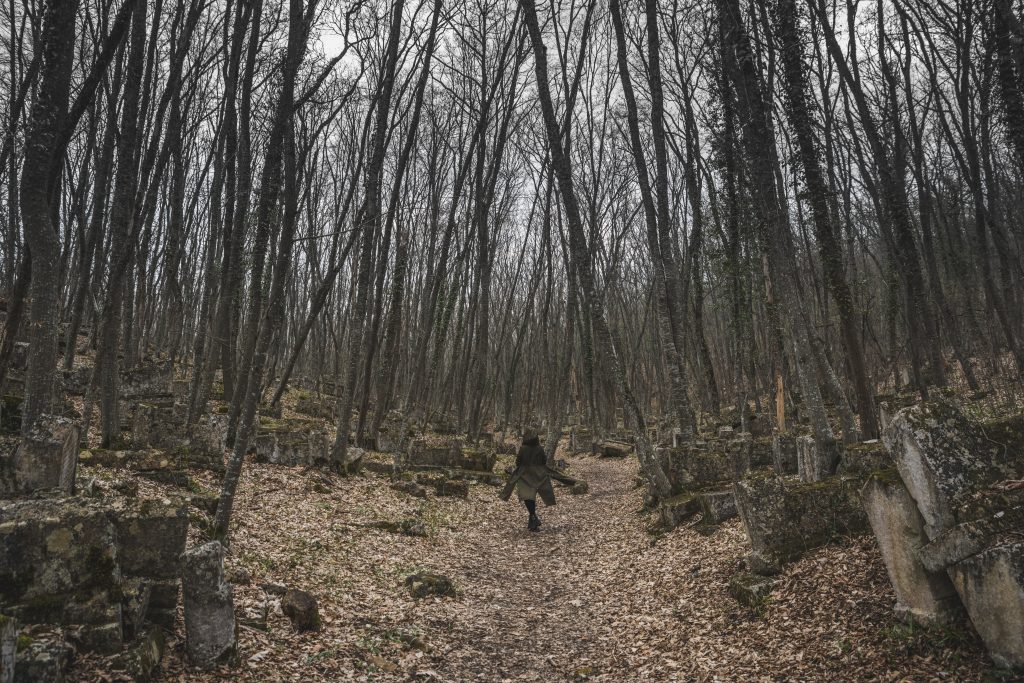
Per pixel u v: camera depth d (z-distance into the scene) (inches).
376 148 613.6
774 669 192.2
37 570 161.3
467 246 839.7
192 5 450.6
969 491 177.8
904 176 644.7
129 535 193.6
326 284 694.5
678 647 233.0
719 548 324.8
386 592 294.5
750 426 733.3
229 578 248.5
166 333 1167.6
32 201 240.2
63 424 228.4
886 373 883.4
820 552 258.2
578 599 323.3
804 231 661.9
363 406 733.9
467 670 224.4
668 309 579.5
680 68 759.1
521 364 1518.2
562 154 513.0
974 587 162.9
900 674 167.8
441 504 542.9
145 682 158.9
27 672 134.3
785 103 462.0
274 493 424.5
